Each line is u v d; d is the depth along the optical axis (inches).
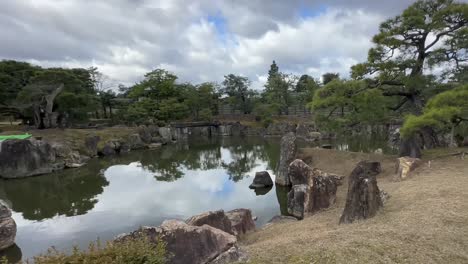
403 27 882.8
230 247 344.5
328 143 2139.5
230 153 1980.8
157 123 2866.6
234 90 3614.7
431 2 880.9
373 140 2160.4
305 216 658.8
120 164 1657.2
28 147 1378.0
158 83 3223.4
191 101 3277.6
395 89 976.3
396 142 1738.4
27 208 922.7
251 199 924.0
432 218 385.4
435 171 657.6
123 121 2945.4
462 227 354.3
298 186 788.6
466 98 701.3
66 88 2222.0
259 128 3107.8
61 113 2335.1
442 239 327.9
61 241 667.4
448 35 866.8
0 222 642.2
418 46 917.8
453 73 908.6
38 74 1993.1
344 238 354.0
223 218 500.7
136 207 888.9
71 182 1249.4
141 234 299.6
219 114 3654.0
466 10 803.4
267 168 1446.9
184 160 1772.9
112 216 818.2
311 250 327.0
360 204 454.0
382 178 767.1
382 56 949.2
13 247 644.7
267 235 510.9
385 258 297.3
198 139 2942.9
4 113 2260.1
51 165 1462.8
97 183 1223.5
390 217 418.0
